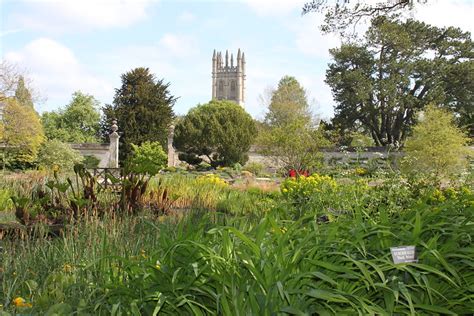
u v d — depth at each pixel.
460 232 3.23
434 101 38.69
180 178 16.77
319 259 2.91
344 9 12.66
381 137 43.38
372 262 2.82
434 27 40.16
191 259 2.88
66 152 32.97
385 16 12.83
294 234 3.12
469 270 3.06
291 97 59.25
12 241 5.13
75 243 4.51
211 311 2.67
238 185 18.19
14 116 31.77
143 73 46.78
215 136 44.16
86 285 3.35
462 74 39.38
